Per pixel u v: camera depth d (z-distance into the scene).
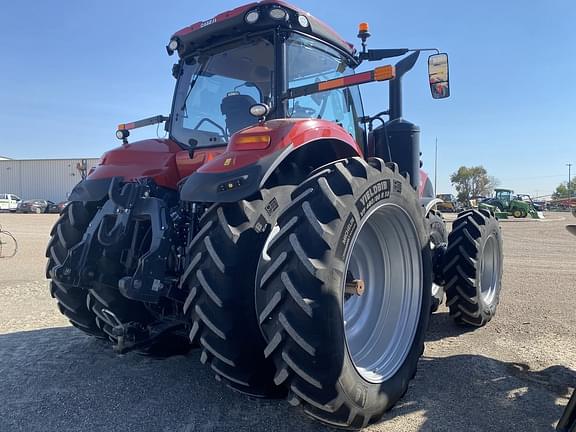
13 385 3.13
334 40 3.64
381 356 2.78
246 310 2.37
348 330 2.82
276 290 2.20
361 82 2.85
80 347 3.88
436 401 2.92
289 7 3.20
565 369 3.45
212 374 3.30
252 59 3.43
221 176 2.46
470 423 2.65
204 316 2.33
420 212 3.03
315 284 2.16
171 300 3.07
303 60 3.46
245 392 2.52
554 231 18.91
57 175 48.03
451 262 4.25
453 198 46.06
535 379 3.27
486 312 4.43
